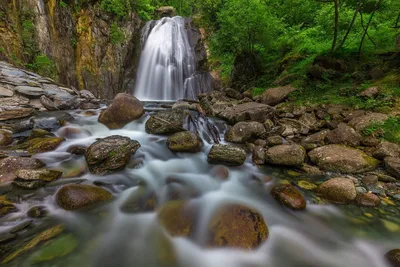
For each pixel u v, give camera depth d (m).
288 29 11.45
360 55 8.18
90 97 10.19
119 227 2.92
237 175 4.62
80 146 4.95
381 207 3.45
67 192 3.17
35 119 5.81
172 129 6.00
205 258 2.50
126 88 15.30
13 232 2.59
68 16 12.30
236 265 2.46
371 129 5.09
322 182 4.23
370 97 6.11
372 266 2.51
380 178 4.07
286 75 9.58
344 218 3.27
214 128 6.82
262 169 4.87
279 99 8.21
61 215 2.96
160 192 3.81
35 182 3.40
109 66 14.32
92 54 13.49
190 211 3.24
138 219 3.09
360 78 7.30
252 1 9.45
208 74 15.30
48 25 10.82
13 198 3.13
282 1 10.99
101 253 2.49
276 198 3.71
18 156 4.03
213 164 5.04
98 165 4.10
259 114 7.05
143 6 18.38
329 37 10.07
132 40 16.27
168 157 5.15
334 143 5.32
